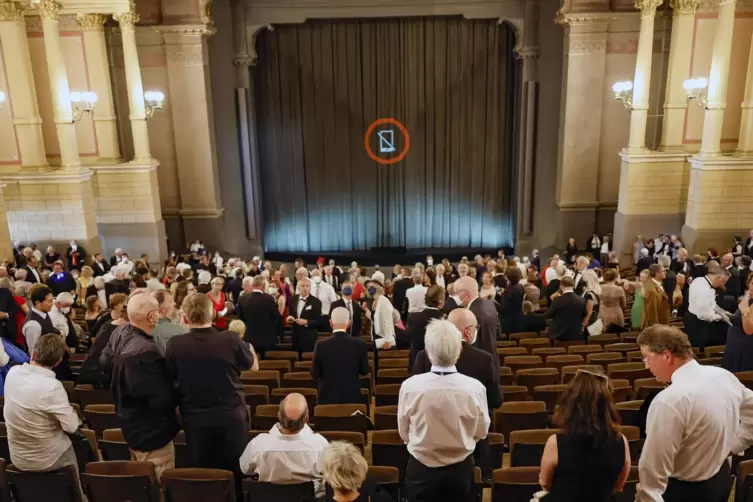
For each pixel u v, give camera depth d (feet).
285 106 58.08
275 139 58.85
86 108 45.93
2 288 22.20
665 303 22.95
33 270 34.53
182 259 45.55
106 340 15.87
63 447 11.59
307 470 10.63
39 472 11.19
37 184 43.57
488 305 15.02
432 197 60.64
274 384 18.34
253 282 23.00
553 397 16.30
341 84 57.67
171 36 50.65
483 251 60.54
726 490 8.21
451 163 59.62
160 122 52.90
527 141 56.18
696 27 45.96
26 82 43.88
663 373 8.13
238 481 11.82
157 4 50.37
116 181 48.16
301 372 18.81
